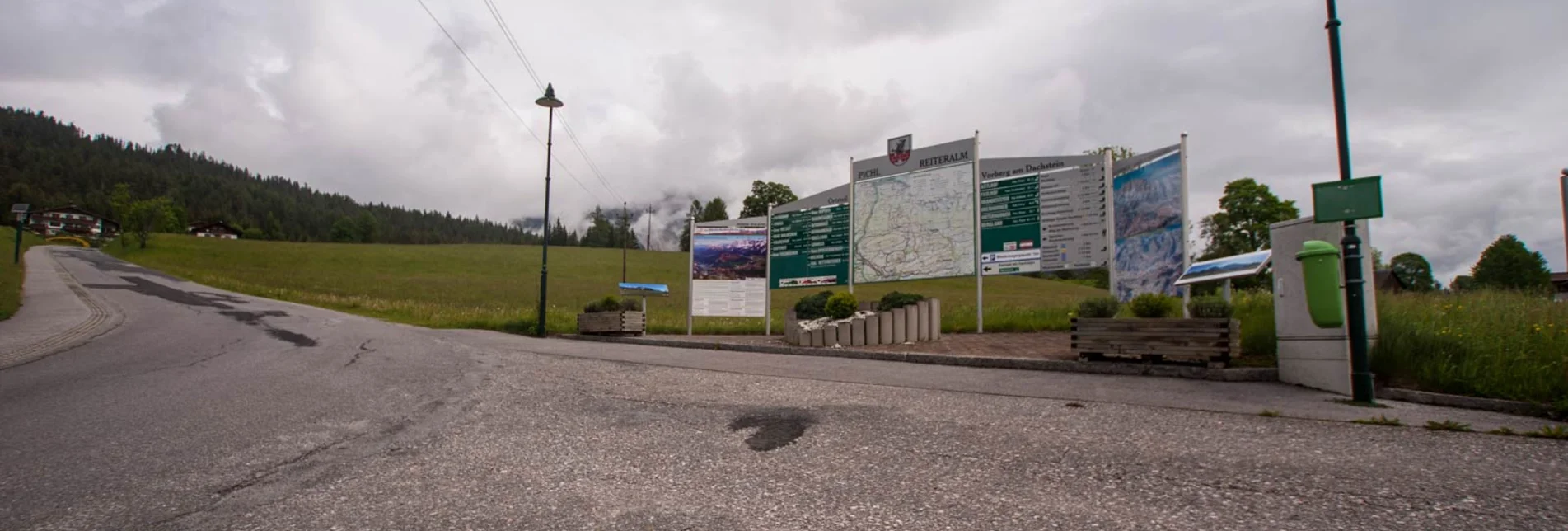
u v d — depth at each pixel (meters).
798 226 18.52
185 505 4.64
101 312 28.66
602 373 10.52
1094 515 4.06
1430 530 3.67
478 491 4.82
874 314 14.25
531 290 55.53
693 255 19.55
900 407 7.27
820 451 5.66
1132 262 13.40
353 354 13.66
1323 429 5.94
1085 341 10.03
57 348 15.65
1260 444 5.48
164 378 10.59
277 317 27.95
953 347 12.86
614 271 75.75
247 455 5.88
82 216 160.88
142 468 5.54
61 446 6.30
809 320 15.66
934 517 4.09
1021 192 15.05
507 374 10.41
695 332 20.53
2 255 65.31
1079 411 6.86
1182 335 9.30
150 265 70.62
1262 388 8.13
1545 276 40.25
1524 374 6.88
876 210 16.98
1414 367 7.62
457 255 83.56
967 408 7.16
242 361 12.62
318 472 5.37
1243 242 37.81
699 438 6.22
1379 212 7.02
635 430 6.55
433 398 8.46
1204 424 6.21
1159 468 4.92
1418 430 5.82
